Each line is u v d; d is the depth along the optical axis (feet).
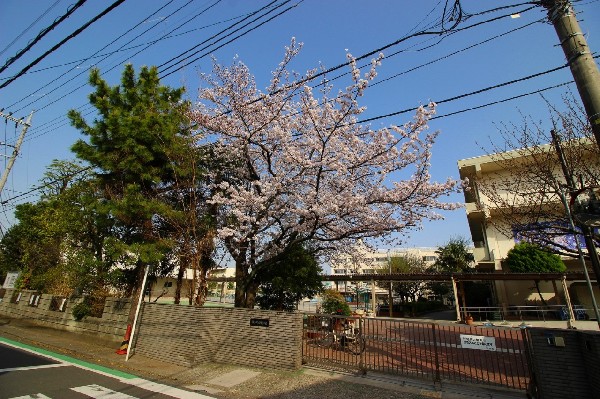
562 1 15.78
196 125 35.47
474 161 69.46
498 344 20.77
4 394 18.93
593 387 16.53
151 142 33.71
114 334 33.86
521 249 65.36
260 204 32.19
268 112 35.32
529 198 26.27
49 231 46.44
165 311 30.22
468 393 19.65
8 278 61.87
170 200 37.37
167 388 21.15
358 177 32.73
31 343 35.81
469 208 72.79
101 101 34.83
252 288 39.58
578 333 17.79
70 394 19.35
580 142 24.64
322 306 45.98
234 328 27.17
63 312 42.63
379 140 30.66
